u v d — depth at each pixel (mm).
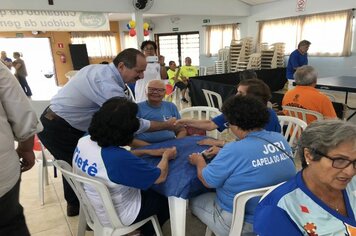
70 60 12312
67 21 6129
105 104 1371
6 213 1182
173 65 7328
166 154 1592
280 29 8656
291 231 891
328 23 7500
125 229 1533
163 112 2301
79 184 1488
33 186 2803
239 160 1256
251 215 1309
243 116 1306
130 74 1895
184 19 11500
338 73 7594
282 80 8070
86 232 2061
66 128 1984
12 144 1188
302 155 955
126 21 12969
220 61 9594
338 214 912
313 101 2529
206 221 1544
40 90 10938
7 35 10930
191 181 1438
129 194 1519
